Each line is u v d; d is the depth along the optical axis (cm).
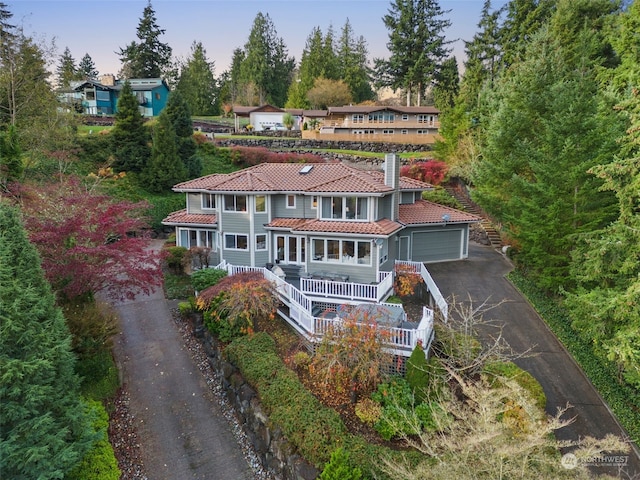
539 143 2567
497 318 1938
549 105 2430
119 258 1577
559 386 1482
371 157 4678
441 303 1908
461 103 4306
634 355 1307
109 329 1591
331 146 5359
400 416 1209
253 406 1409
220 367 1709
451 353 1390
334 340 1382
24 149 3375
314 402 1284
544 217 2111
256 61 8344
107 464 1205
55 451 982
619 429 1294
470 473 783
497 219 3166
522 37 4922
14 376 938
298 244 2466
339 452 1030
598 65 2988
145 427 1465
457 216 2794
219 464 1330
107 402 1519
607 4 3634
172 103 4212
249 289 1778
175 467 1312
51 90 3803
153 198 3650
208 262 2619
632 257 1446
